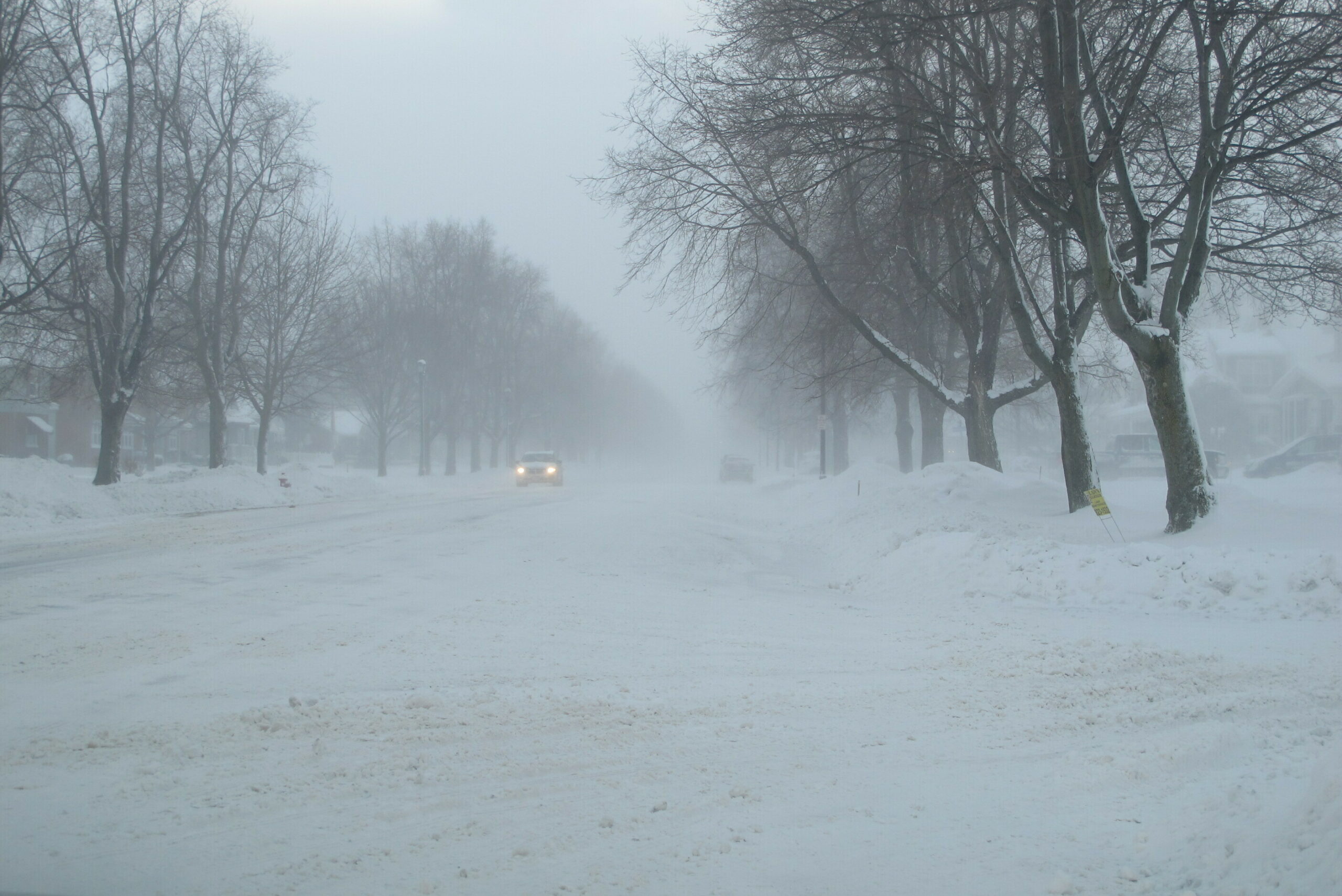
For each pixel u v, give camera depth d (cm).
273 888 421
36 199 2762
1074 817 509
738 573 1550
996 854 465
